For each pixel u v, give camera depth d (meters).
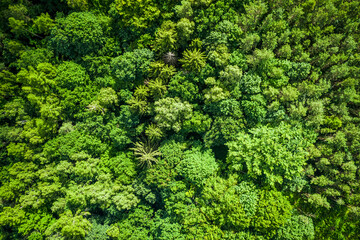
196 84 22.81
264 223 19.84
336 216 21.94
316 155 21.31
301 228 20.41
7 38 22.72
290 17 21.92
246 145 21.53
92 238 22.52
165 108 21.95
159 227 23.36
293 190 21.53
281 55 22.30
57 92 23.34
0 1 21.70
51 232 21.94
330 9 21.64
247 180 22.16
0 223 21.80
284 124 22.06
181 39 22.00
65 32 21.64
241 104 22.20
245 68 21.73
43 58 22.84
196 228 21.72
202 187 22.72
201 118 22.73
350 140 21.77
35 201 23.02
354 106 22.89
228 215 20.86
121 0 21.47
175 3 22.28
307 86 21.25
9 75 23.06
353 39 22.58
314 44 21.89
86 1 23.08
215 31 21.27
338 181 21.50
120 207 22.67
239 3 21.80
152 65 21.77
